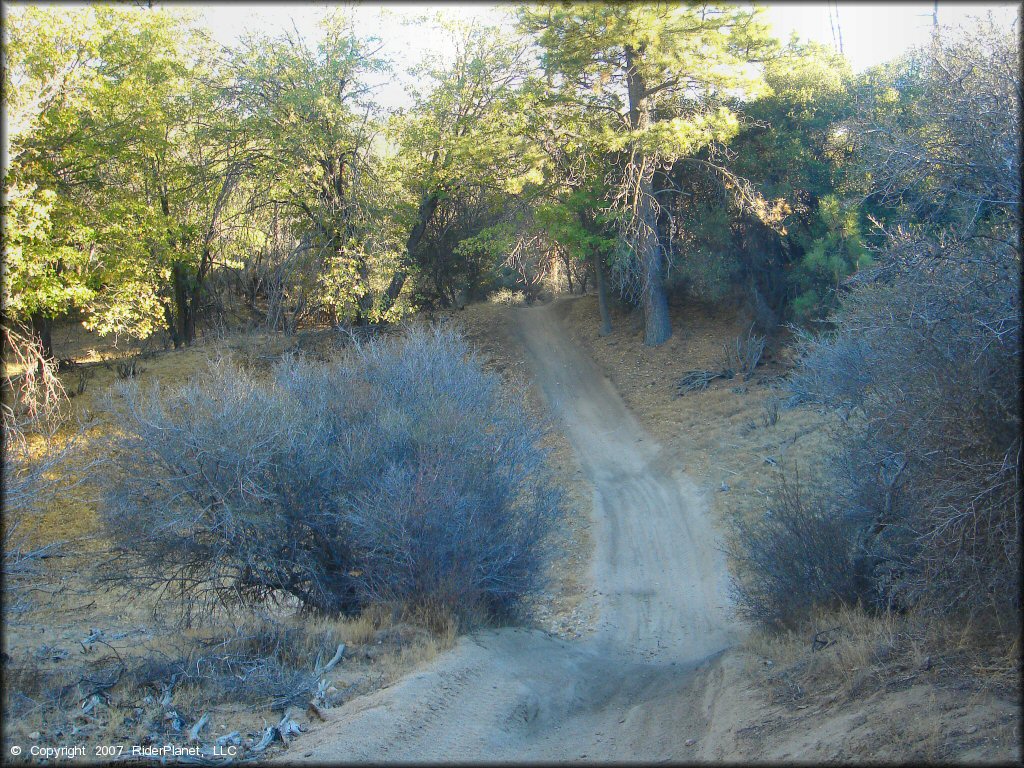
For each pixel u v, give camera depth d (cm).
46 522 1454
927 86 970
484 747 729
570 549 2150
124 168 2958
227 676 866
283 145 3073
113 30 2769
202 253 3338
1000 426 749
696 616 1708
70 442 1105
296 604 1341
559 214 3559
